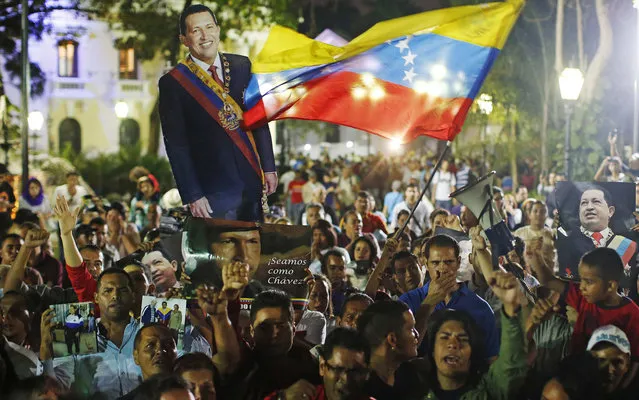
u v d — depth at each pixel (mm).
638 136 20469
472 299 7785
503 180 34906
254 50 37688
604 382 6621
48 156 40938
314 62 8586
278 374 6738
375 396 6676
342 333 6223
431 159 40469
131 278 7648
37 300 8750
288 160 54062
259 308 6773
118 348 7453
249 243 7445
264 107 8672
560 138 24391
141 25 36250
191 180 8883
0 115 36844
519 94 32688
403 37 8492
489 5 8414
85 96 55562
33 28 38406
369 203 15617
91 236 12352
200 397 6184
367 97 8570
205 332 7242
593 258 7348
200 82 8820
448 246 7758
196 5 8805
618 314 7379
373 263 11211
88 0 39312
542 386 6578
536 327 6941
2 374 6723
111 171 40281
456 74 8453
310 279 7566
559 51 25250
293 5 49469
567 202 8547
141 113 56281
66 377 7266
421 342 7676
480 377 6621
